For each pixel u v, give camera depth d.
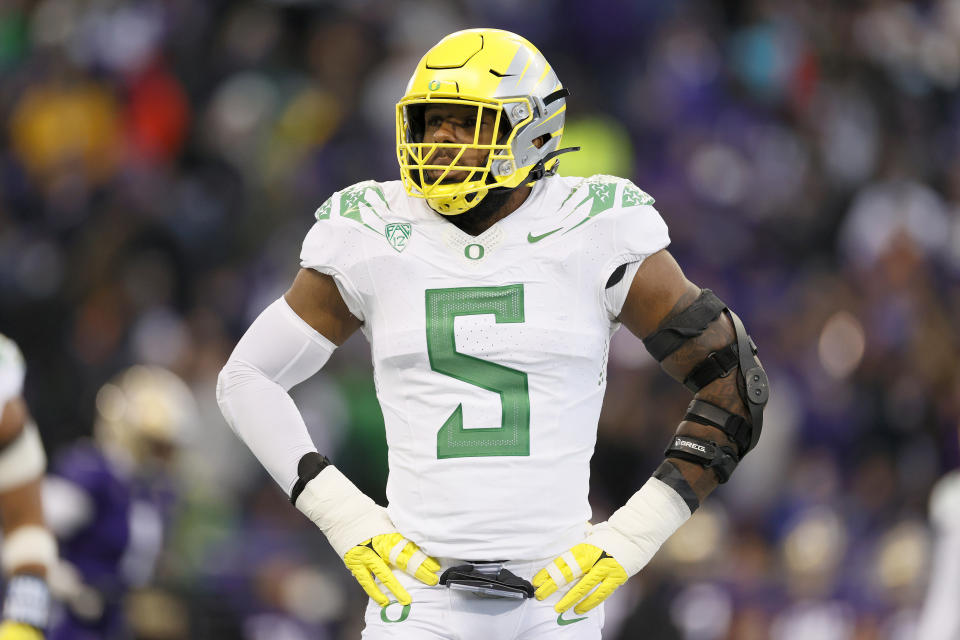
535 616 11.83
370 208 12.20
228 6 40.03
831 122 41.62
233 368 12.42
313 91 37.62
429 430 11.80
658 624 24.34
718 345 12.18
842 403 32.88
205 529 26.80
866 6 44.56
